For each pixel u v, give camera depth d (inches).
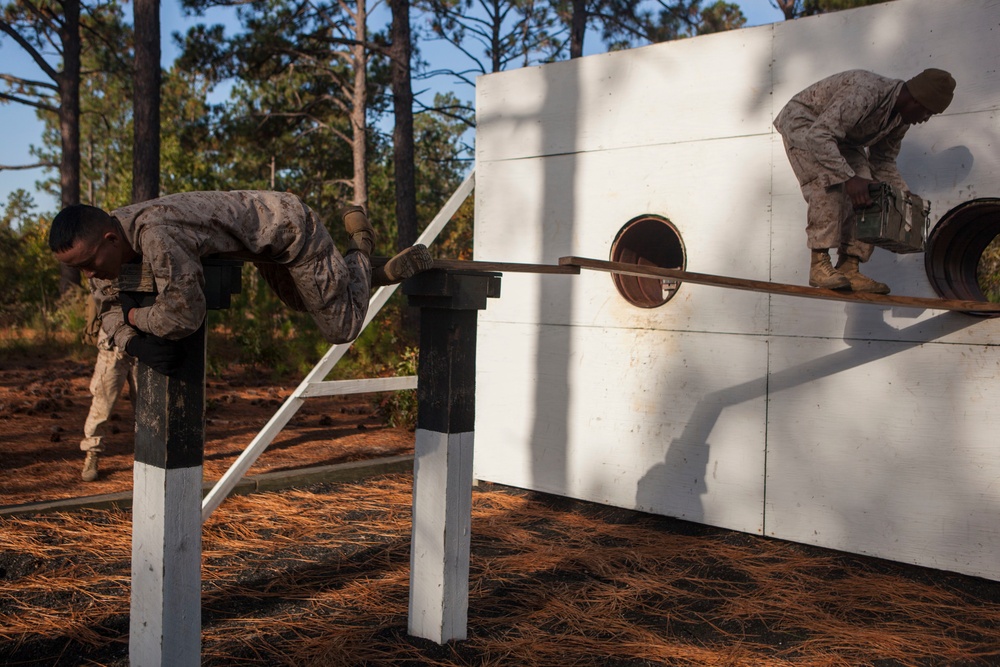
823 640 155.9
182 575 117.0
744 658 146.6
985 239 206.5
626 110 246.5
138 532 118.8
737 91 225.6
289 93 1165.1
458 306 144.3
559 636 153.7
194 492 118.0
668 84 238.4
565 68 258.5
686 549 210.5
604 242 251.1
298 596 169.8
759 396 222.1
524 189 268.2
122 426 334.3
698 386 232.5
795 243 215.9
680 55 235.9
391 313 639.1
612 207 249.6
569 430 257.3
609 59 249.6
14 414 346.9
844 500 208.7
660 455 239.3
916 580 191.3
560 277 259.4
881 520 203.5
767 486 220.5
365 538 210.1
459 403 147.2
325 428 357.1
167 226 102.7
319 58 930.1
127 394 416.2
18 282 721.0
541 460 263.3
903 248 175.6
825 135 163.5
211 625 153.3
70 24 949.2
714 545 214.5
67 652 141.2
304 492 253.0
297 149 1355.8
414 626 150.8
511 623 159.6
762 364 221.5
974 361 190.9
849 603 176.1
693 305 233.3
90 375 485.1
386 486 267.6
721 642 154.3
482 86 277.3
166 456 114.3
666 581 187.2
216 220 107.5
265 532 212.4
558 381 259.8
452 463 146.6
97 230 99.6
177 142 1237.7
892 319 201.8
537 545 210.2
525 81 267.1
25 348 588.1
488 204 276.4
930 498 196.9
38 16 1067.3
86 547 192.9
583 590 179.2
